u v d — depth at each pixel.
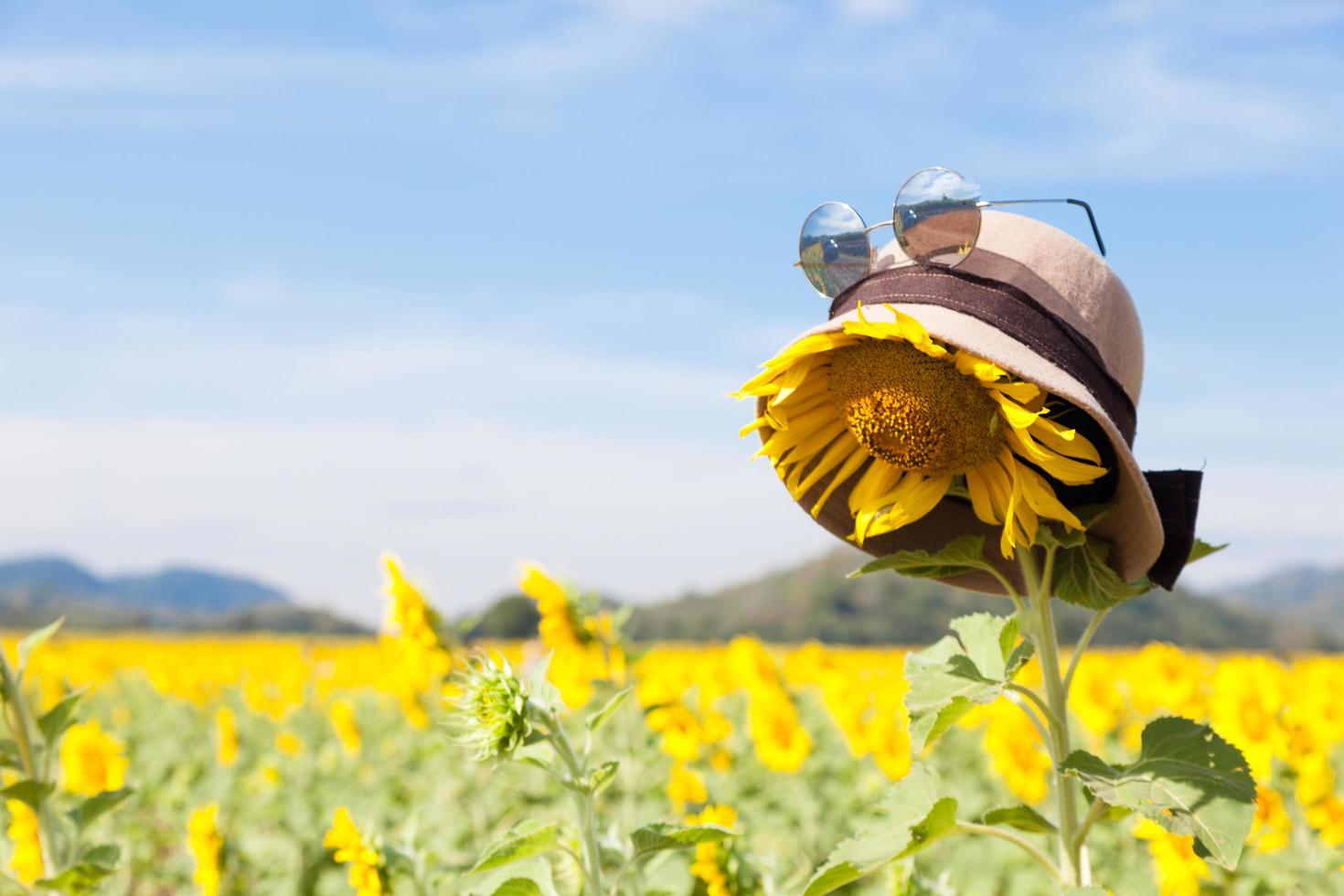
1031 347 2.23
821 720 10.50
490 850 2.59
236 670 19.56
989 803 7.46
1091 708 7.73
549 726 2.58
